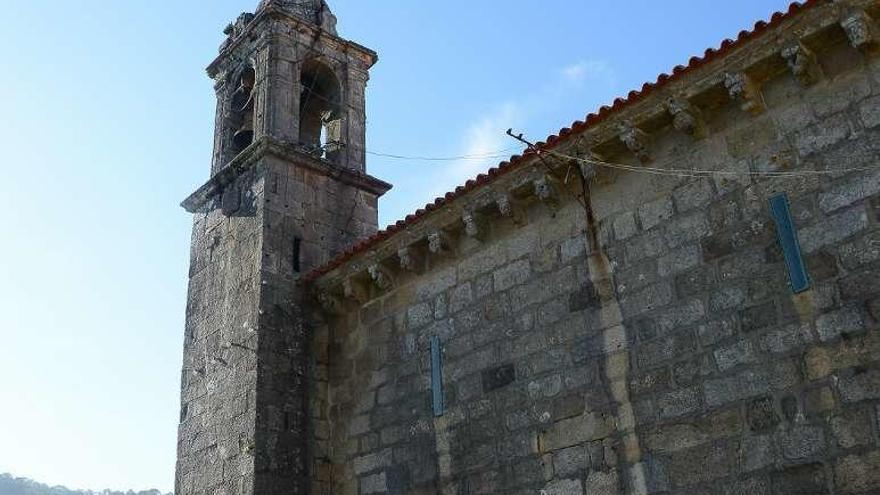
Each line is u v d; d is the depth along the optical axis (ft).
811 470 32.40
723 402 35.63
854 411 31.94
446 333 48.57
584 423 40.06
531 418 42.39
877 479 30.68
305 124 72.54
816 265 34.63
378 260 52.70
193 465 54.80
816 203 35.42
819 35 35.83
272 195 60.13
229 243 61.11
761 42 37.22
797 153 36.70
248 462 50.29
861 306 32.91
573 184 44.37
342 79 71.92
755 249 36.70
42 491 401.70
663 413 37.37
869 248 33.37
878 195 33.78
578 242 43.50
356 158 68.54
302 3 74.74
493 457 43.42
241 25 74.08
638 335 39.45
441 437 46.47
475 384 45.78
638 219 41.37
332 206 63.77
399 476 48.11
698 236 38.83
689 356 37.37
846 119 35.55
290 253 58.90
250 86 72.28
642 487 37.01
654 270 39.91
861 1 34.53
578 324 42.04
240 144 70.95
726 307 36.83
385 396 51.01
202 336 59.41
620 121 41.68
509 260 46.55
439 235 49.19
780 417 33.81
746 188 37.86
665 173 41.04
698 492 35.19
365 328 54.24
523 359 43.88
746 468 34.12
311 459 52.34
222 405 54.44
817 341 33.68
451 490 44.86
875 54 35.22
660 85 39.96
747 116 38.83
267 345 53.88
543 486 40.73
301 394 53.88
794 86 37.63
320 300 56.65
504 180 46.19
